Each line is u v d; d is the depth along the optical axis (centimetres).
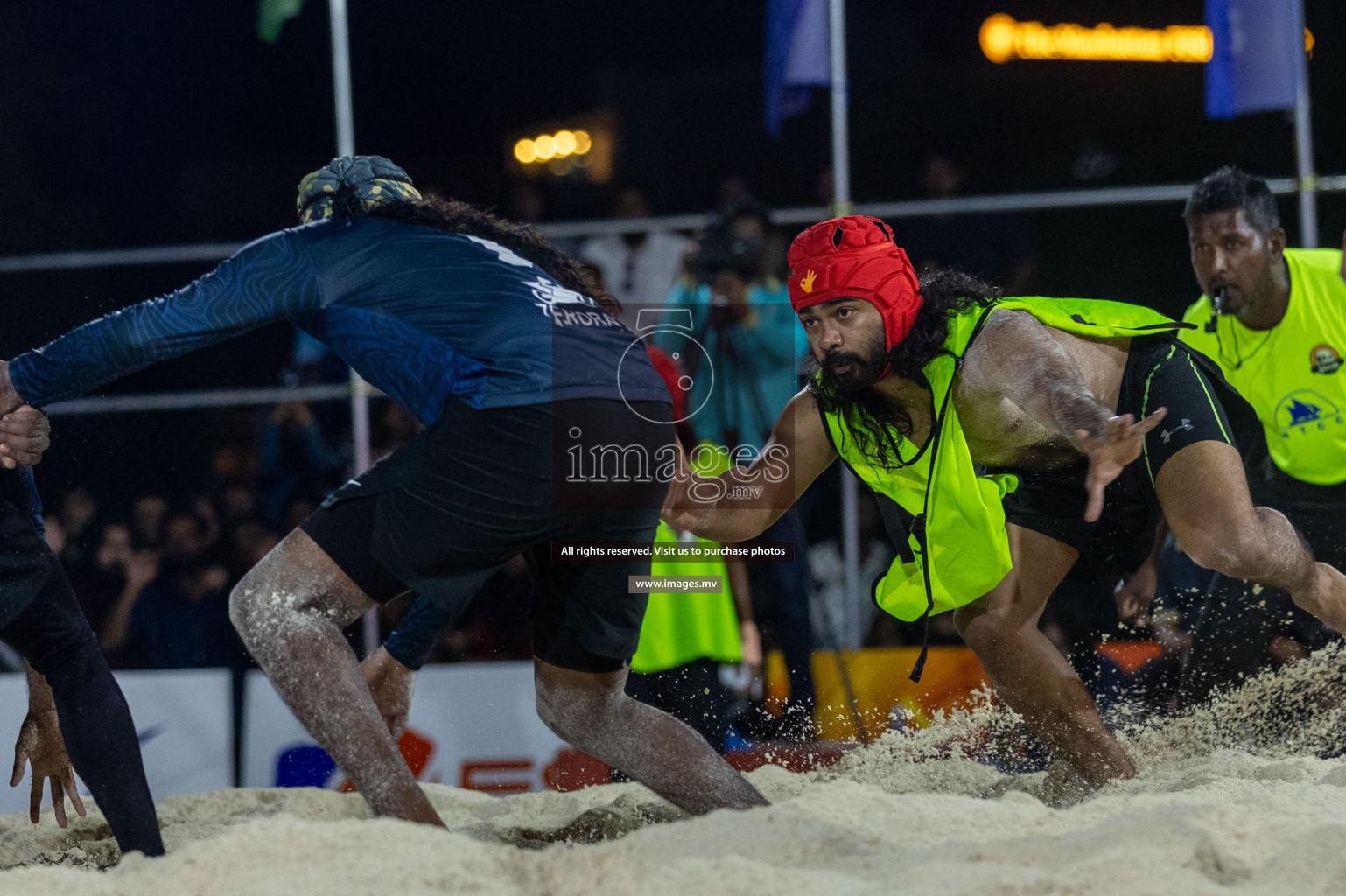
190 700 1083
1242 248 885
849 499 1113
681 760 573
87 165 2316
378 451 1296
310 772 1077
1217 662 897
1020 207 1133
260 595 512
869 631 1182
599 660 568
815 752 963
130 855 483
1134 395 671
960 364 606
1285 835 469
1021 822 501
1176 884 392
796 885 408
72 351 519
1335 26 2209
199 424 1269
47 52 2300
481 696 1069
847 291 599
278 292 531
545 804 742
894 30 2556
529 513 523
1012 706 710
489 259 552
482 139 2605
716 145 2450
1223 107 1167
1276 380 916
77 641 555
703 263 1033
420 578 521
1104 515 712
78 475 1230
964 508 626
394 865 427
